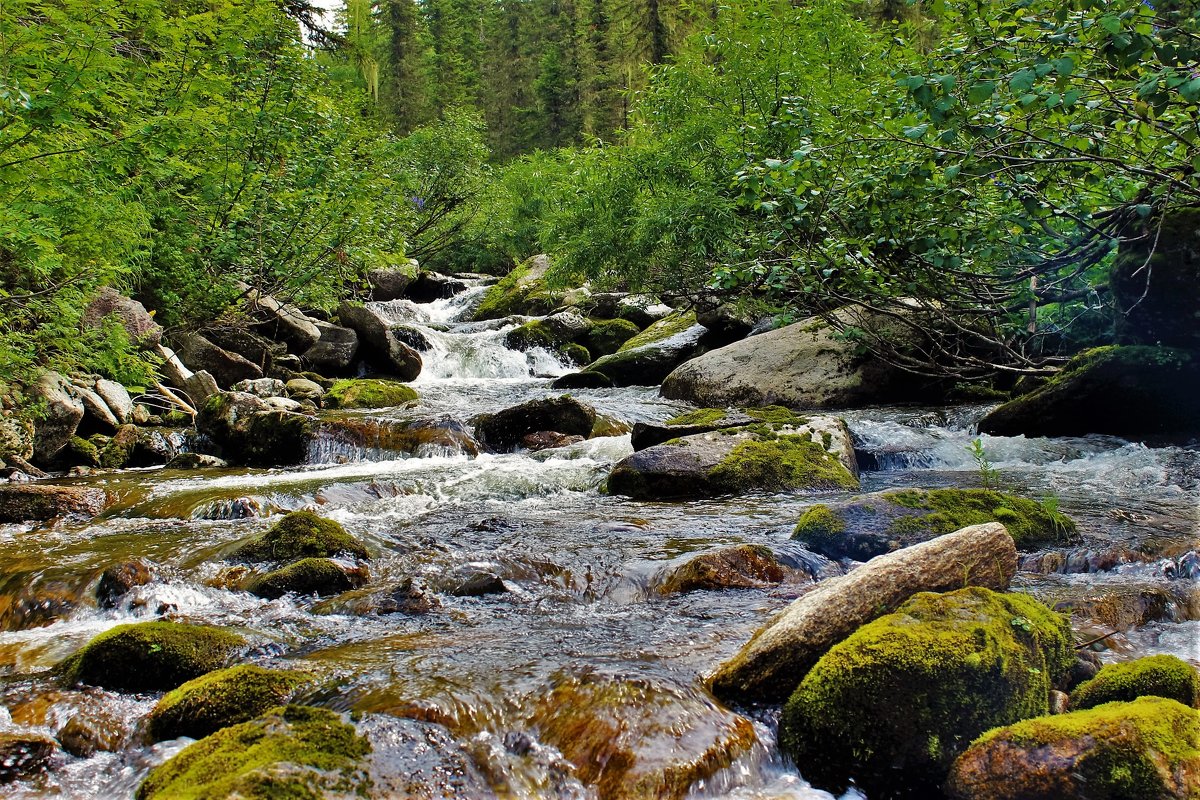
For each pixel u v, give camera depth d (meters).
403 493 7.36
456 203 29.11
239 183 12.87
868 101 8.66
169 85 10.72
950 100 5.21
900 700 2.58
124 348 9.24
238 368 12.32
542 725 2.82
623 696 2.92
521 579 4.81
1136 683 2.79
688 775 2.55
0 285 8.29
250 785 2.18
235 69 13.22
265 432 9.12
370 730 2.59
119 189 8.98
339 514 6.70
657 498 6.96
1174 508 5.77
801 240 9.69
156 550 5.50
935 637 2.71
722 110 12.62
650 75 13.84
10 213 6.83
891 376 11.30
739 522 5.84
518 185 31.02
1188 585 4.20
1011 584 4.30
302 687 3.12
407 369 15.55
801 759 2.69
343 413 10.95
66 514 6.65
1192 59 4.65
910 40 9.11
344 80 23.50
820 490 6.94
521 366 17.34
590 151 16.23
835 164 8.53
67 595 4.66
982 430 9.06
